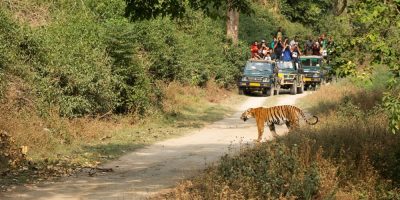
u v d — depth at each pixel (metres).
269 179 18.69
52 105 34.59
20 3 44.12
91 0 49.66
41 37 37.47
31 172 24.44
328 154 21.92
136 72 43.41
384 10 17.97
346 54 19.50
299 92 77.50
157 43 54.06
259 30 100.31
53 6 46.56
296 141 24.52
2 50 33.84
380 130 25.17
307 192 18.06
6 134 27.75
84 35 41.47
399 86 23.48
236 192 17.92
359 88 54.16
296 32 108.75
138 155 29.91
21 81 34.56
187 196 19.19
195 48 68.94
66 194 20.62
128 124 40.50
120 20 45.66
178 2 26.69
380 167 21.03
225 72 74.12
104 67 39.78
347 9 19.94
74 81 36.72
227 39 82.56
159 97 49.66
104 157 29.03
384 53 18.56
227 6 27.42
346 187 19.61
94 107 38.88
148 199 19.80
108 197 20.19
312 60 82.06
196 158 28.86
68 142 32.09
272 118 31.66
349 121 30.52
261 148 23.30
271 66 72.88
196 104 56.94
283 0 116.19
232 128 42.59
